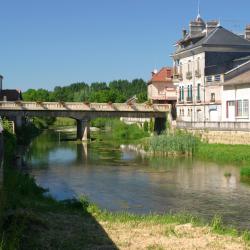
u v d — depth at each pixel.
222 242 16.59
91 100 130.62
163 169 41.00
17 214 17.89
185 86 68.62
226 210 24.11
